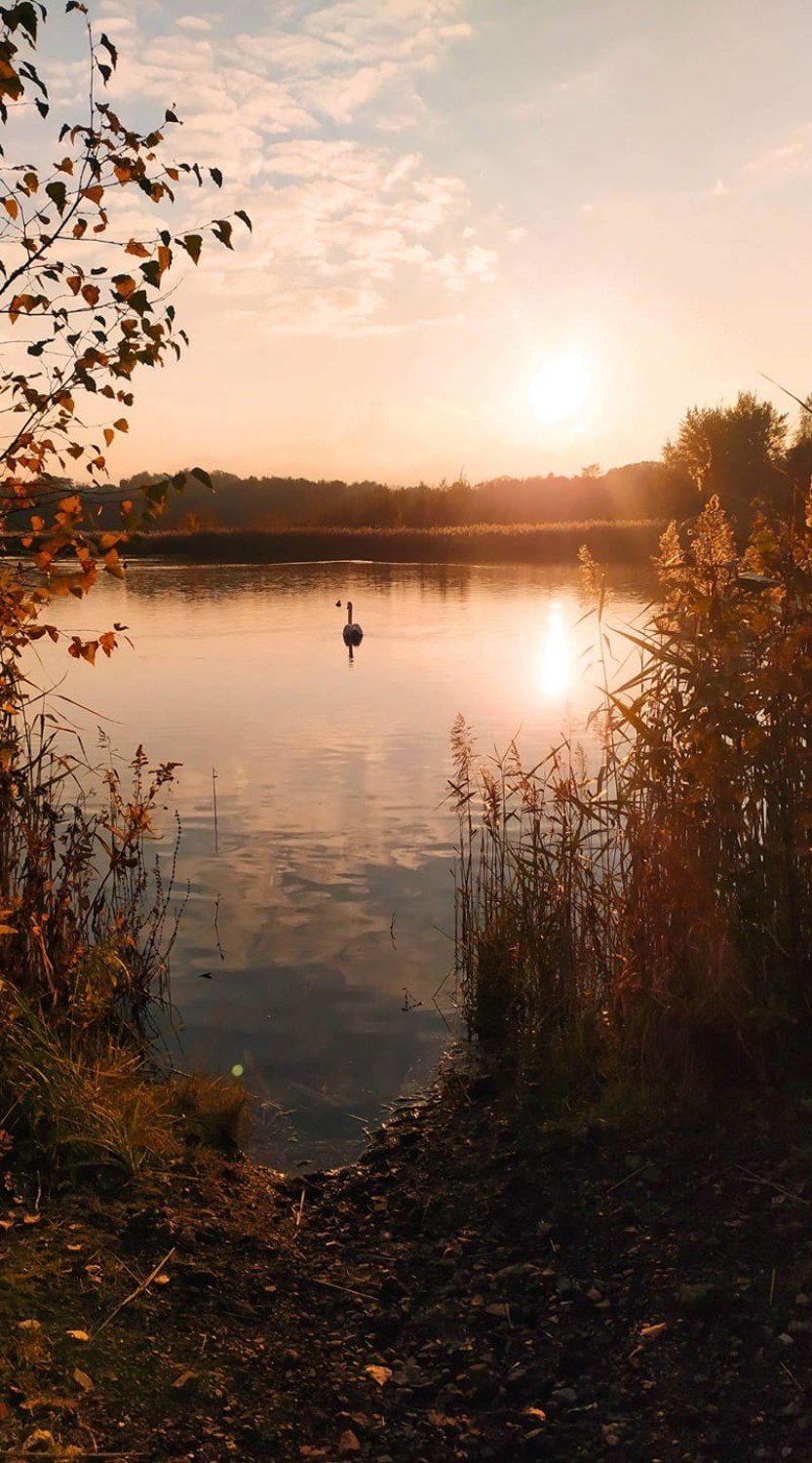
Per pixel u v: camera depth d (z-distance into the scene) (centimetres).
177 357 441
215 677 1973
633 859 552
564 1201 453
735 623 509
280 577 5066
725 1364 344
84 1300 374
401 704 1664
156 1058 615
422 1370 358
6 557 459
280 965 738
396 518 8719
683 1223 420
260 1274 410
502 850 743
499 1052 621
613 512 8375
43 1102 491
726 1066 511
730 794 493
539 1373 353
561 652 2278
